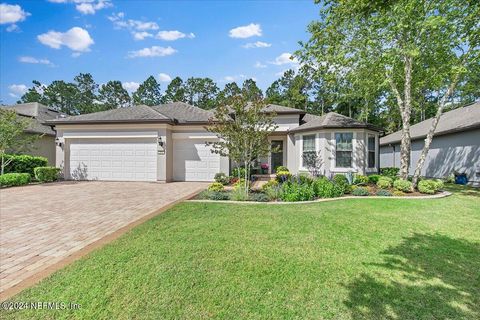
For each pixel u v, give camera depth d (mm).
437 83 11727
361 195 10023
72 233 5410
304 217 6535
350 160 14008
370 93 13359
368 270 3699
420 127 21156
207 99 55344
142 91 58719
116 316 2654
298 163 16016
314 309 2803
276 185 10891
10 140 14461
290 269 3695
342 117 15273
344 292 3133
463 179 14555
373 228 5664
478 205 8203
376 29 10602
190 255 4121
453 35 10219
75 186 13102
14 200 9242
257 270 3650
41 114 22406
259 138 9516
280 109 19422
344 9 10617
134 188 12430
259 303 2896
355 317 2680
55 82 57062
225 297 3000
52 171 14938
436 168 17500
